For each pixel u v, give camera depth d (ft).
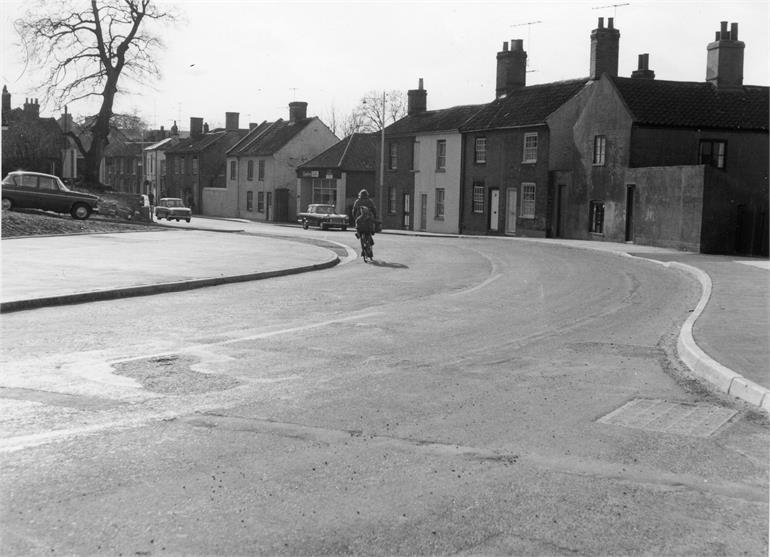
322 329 38.37
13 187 119.34
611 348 34.37
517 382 27.40
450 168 169.99
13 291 46.73
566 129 141.79
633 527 15.10
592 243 118.42
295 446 19.52
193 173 289.94
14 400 23.39
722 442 20.79
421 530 14.69
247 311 44.42
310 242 118.52
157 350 31.99
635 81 127.44
